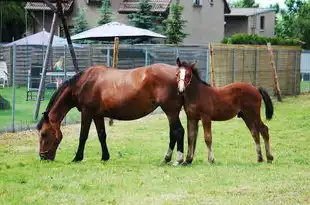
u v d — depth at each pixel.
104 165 13.58
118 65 25.41
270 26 64.62
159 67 13.62
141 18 41.41
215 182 11.64
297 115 23.81
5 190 11.01
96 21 44.09
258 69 31.42
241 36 46.25
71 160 14.53
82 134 14.20
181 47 29.73
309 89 39.38
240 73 30.16
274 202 10.05
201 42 50.41
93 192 10.87
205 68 28.09
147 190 10.99
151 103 13.66
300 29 66.38
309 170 12.96
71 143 17.28
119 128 20.66
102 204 10.01
